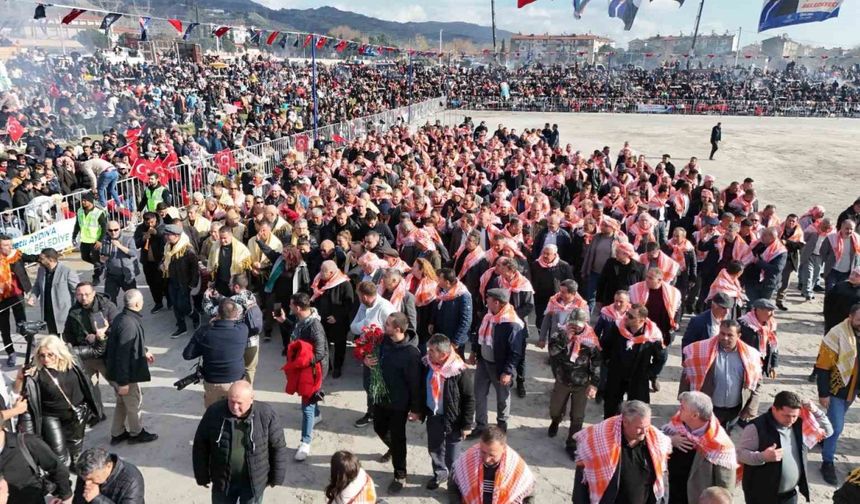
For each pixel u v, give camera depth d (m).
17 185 12.76
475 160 19.67
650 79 70.44
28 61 35.72
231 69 51.62
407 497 5.95
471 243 9.08
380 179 14.09
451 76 66.94
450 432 5.78
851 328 5.95
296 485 6.13
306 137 24.41
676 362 8.95
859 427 7.28
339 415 7.46
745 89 56.41
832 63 146.62
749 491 4.92
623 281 8.30
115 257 9.41
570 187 16.72
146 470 6.31
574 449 6.58
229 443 4.65
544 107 55.44
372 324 6.29
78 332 6.46
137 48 57.94
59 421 5.58
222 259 9.21
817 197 21.61
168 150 17.64
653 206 12.62
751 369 5.84
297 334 6.46
